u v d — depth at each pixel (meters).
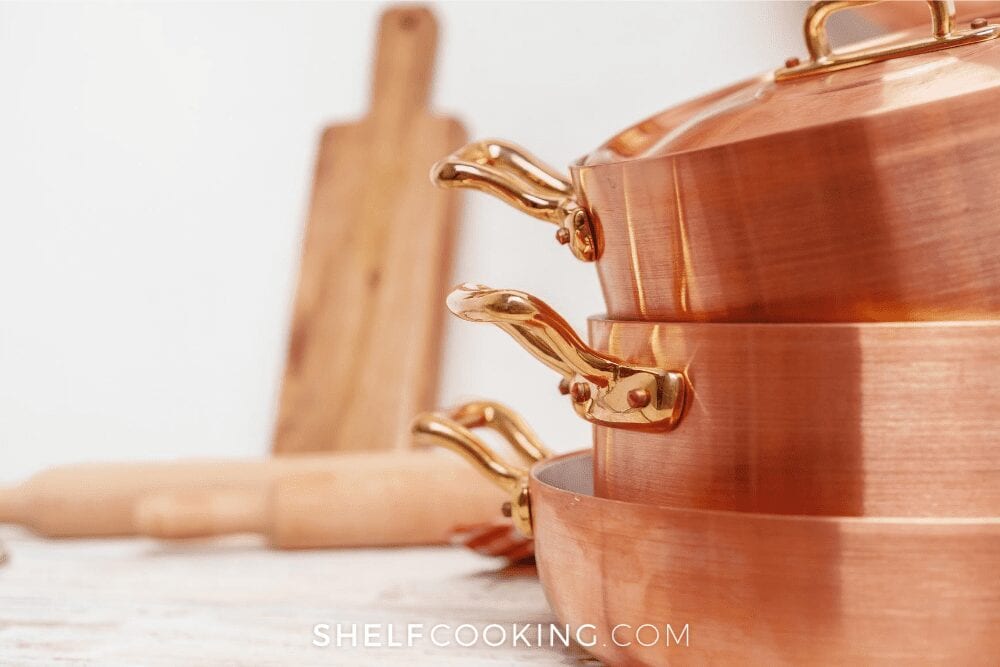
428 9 1.10
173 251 1.16
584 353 0.59
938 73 0.56
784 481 0.55
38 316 1.17
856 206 0.54
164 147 1.16
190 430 1.15
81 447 1.17
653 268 0.59
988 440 0.54
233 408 1.14
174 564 0.85
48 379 1.17
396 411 1.05
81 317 1.17
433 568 0.83
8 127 1.18
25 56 1.18
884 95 0.56
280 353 1.13
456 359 1.09
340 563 0.85
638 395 0.58
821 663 0.54
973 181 0.54
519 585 0.79
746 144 0.55
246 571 0.83
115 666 0.65
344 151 1.11
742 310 0.57
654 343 0.59
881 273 0.54
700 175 0.56
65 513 0.90
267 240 1.14
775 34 1.04
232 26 1.15
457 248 1.09
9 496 0.91
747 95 0.63
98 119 1.17
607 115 1.08
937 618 0.53
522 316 0.59
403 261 1.07
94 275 1.17
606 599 0.59
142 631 0.70
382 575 0.81
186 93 1.16
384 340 1.07
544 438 1.08
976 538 0.52
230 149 1.15
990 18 0.68
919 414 0.54
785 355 0.55
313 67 1.14
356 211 1.09
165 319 1.16
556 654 0.66
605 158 0.65
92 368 1.17
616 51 1.07
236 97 1.15
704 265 0.57
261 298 1.14
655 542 0.57
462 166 0.64
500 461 0.71
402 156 1.09
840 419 0.55
